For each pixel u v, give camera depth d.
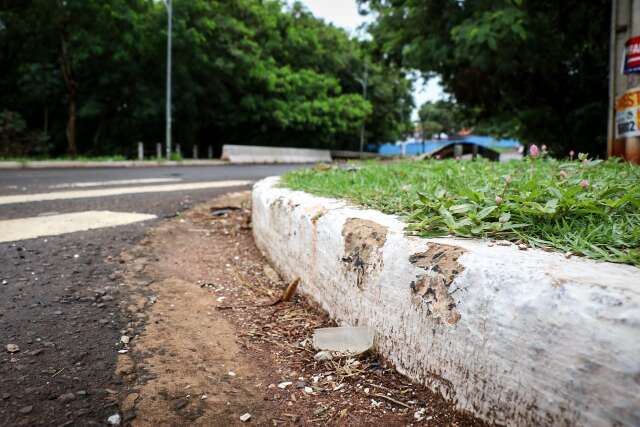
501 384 1.43
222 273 3.31
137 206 5.68
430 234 1.91
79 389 1.81
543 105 12.48
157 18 20.56
